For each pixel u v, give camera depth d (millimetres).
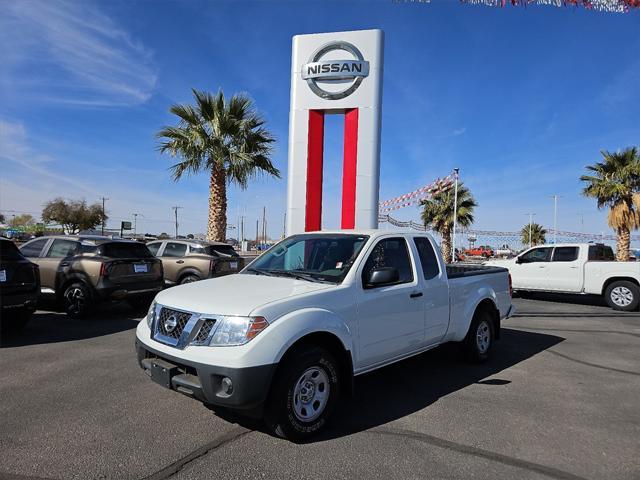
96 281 8156
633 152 23625
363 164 9719
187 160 14797
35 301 6719
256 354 3164
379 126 9727
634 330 8461
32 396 4332
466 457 3254
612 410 4230
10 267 6391
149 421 3777
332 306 3766
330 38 9883
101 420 3781
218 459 3152
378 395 4590
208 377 3182
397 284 4543
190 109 14789
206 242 11812
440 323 5055
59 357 5711
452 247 30641
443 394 4637
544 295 14867
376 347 4164
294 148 10047
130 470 2984
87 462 3078
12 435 3480
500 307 6285
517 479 2969
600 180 24328
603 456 3311
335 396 3674
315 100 9938
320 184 10102
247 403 3150
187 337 3385
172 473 2955
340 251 4441
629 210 23469
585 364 5906
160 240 12250
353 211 9812
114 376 4953
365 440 3504
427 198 34906
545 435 3654
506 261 13914
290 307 3479
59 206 52344
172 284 11500
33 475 2900
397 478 2945
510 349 6758
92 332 7223
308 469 3037
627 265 11305
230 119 14789
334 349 3863
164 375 3449
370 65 9703
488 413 4113
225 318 3299
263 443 3412
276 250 5086
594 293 11805
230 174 15406
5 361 5516
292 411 3346
